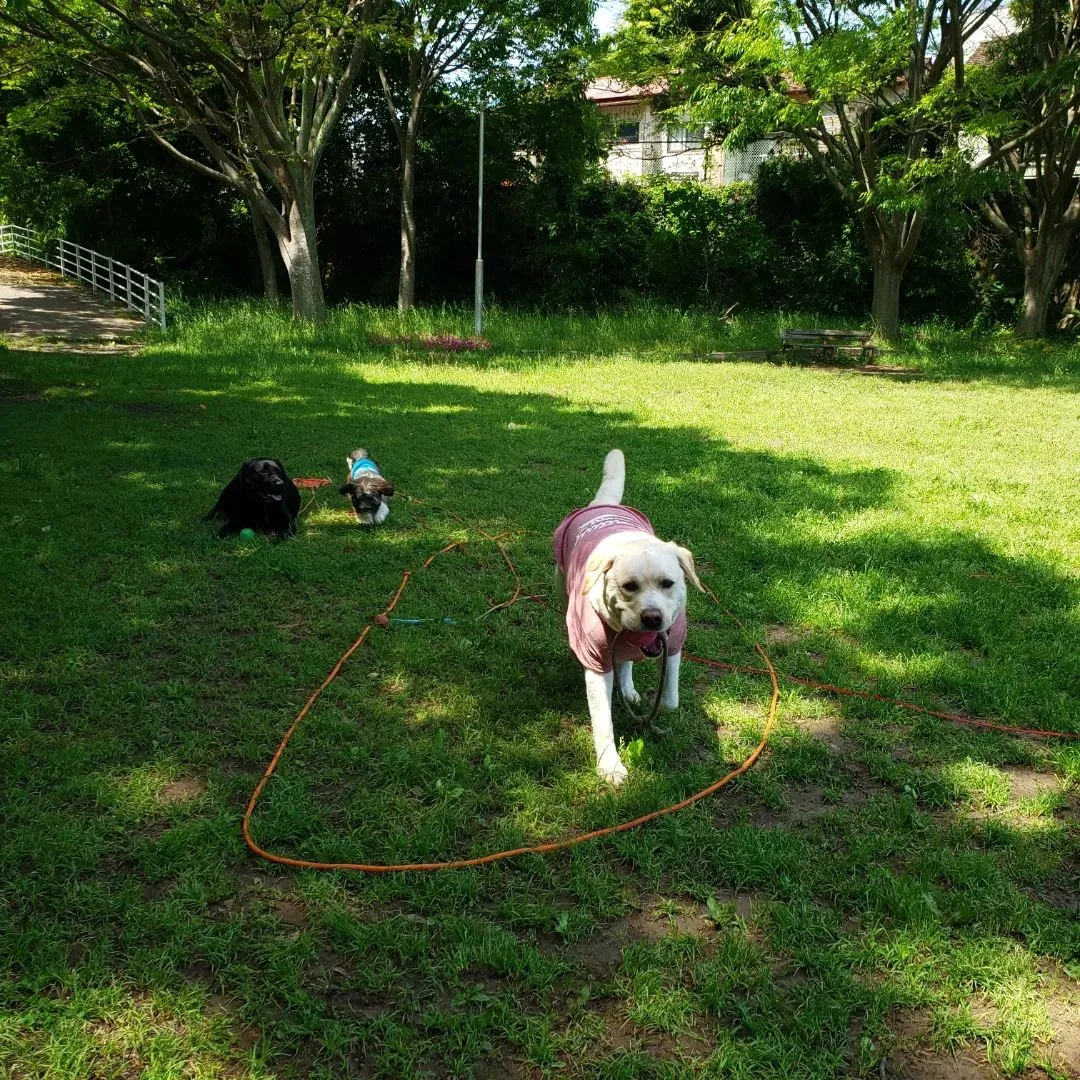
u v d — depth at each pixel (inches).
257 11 605.6
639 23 754.8
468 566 231.9
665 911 109.7
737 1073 86.5
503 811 130.0
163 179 1066.1
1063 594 213.9
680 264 1043.9
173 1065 87.3
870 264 994.1
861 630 195.3
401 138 973.2
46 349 668.7
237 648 181.5
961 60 677.9
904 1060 89.7
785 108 690.2
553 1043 90.1
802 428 426.0
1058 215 834.8
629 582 130.3
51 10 593.6
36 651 174.9
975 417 460.4
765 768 141.8
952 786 137.3
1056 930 105.7
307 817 125.0
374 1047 90.7
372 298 1168.8
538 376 598.9
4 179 1008.9
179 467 323.3
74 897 108.4
